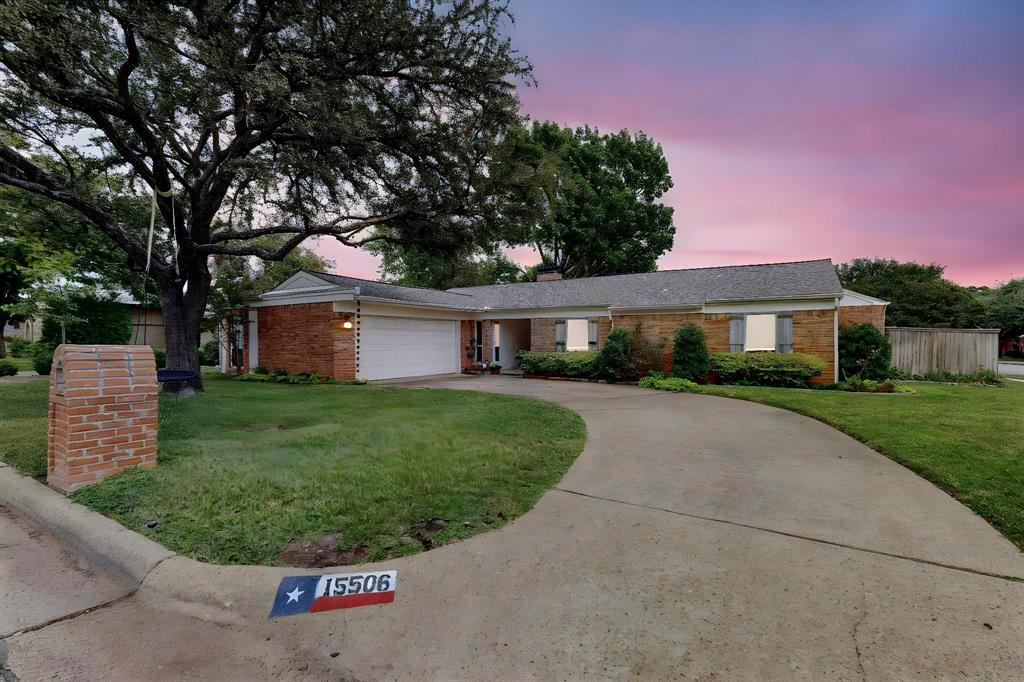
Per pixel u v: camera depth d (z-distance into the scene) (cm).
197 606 246
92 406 402
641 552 293
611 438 622
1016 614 222
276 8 795
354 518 339
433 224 1277
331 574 267
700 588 251
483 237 1354
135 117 827
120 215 1185
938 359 1533
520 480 430
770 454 537
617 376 1462
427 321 1716
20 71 698
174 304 1059
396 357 1584
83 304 1530
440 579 263
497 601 241
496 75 1013
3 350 1614
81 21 706
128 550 290
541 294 1920
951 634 208
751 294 1439
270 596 248
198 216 1040
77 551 311
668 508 368
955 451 512
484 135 1130
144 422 439
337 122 903
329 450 531
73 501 362
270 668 197
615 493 403
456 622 225
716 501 383
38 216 1134
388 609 237
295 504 362
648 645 205
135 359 434
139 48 882
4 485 405
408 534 318
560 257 3281
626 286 1800
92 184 1173
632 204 2842
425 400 978
